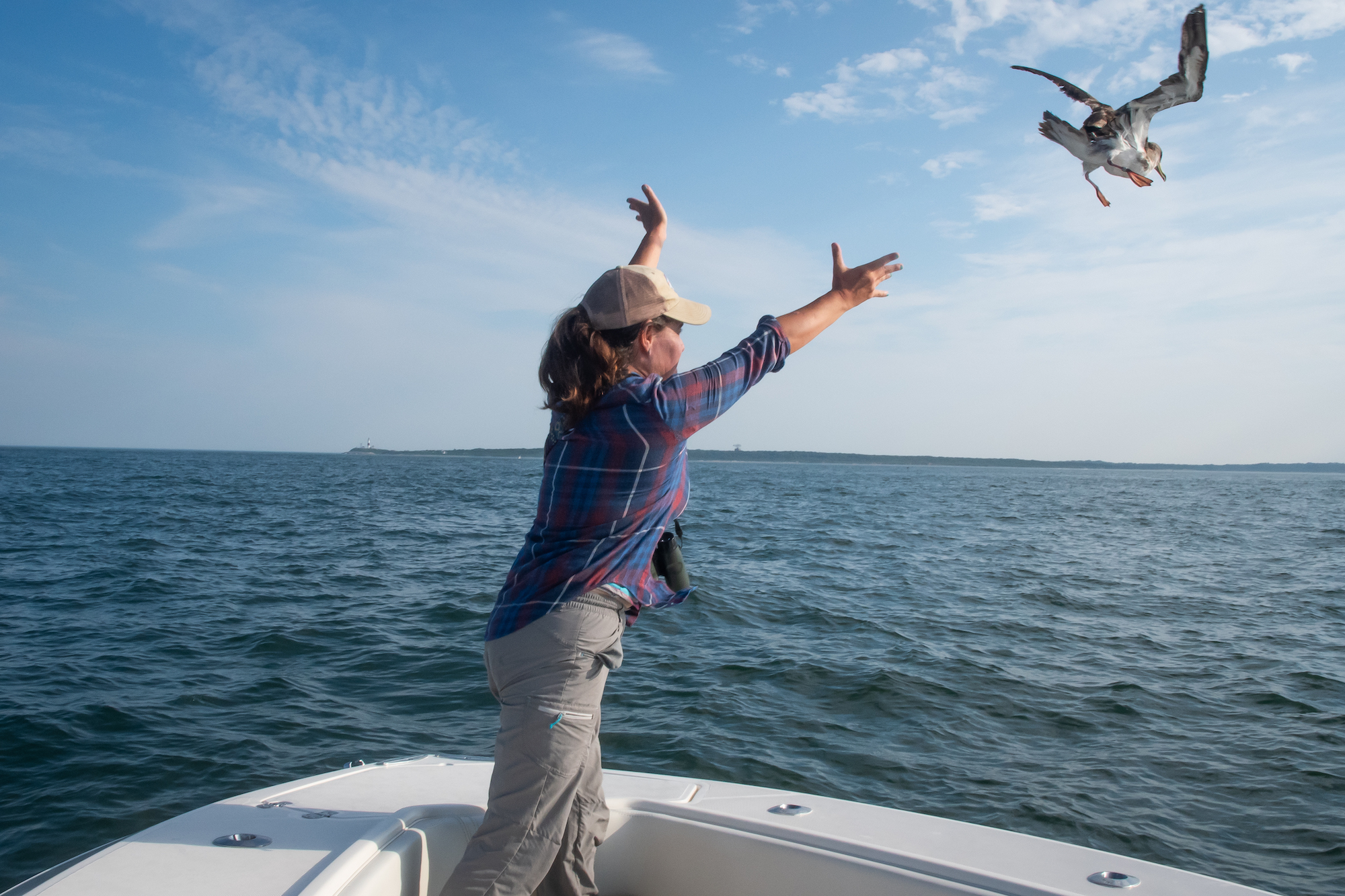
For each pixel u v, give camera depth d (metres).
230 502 29.27
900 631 9.60
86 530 18.45
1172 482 123.19
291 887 1.55
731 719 6.48
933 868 1.78
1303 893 4.27
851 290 1.92
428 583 12.27
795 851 1.91
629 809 2.14
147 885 1.54
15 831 4.59
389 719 6.41
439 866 1.88
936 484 74.06
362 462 150.38
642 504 1.76
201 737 5.88
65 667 7.40
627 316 1.74
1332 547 21.16
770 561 15.66
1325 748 6.08
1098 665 8.26
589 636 1.73
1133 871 1.75
